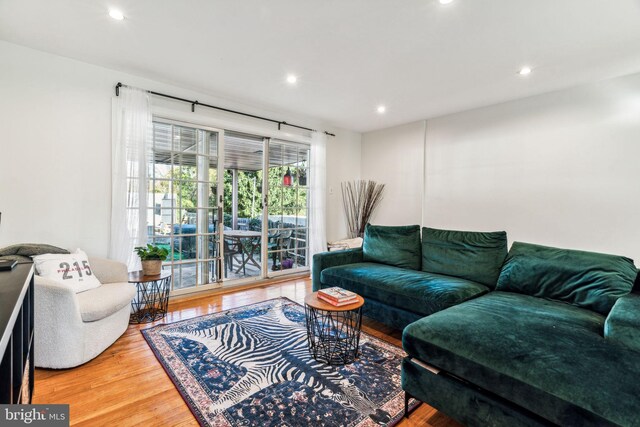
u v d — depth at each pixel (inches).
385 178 198.5
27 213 99.6
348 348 91.4
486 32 87.1
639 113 111.3
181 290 137.3
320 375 76.7
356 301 85.4
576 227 125.3
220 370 78.2
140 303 119.1
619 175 115.3
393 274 111.0
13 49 96.8
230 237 198.5
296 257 185.2
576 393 43.7
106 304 85.4
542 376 47.4
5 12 80.0
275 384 72.6
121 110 115.1
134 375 75.6
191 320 110.0
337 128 198.8
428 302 89.7
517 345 55.0
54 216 104.1
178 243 136.4
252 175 339.0
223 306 125.8
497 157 148.2
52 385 70.9
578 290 80.2
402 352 89.7
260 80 123.6
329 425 59.7
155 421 60.1
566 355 51.4
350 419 61.6
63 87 105.2
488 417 52.4
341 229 204.1
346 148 204.5
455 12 78.0
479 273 104.1
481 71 112.9
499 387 51.2
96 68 111.3
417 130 181.5
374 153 205.3
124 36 91.8
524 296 87.6
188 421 60.3
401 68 111.3
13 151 97.3
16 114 97.6
